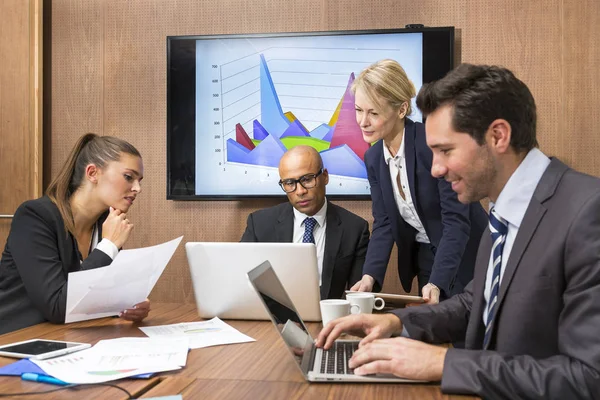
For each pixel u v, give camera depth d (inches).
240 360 57.3
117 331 71.0
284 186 102.3
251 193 138.3
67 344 61.3
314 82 135.6
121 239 82.2
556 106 130.2
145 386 48.8
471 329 58.0
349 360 54.6
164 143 142.6
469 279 99.0
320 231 104.5
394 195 102.4
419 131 97.9
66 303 70.8
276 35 136.4
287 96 136.6
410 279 108.3
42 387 48.5
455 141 52.1
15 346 60.5
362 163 133.8
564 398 44.0
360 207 135.3
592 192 48.3
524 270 50.2
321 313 74.8
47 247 78.9
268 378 51.1
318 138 135.6
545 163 52.7
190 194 139.9
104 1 144.2
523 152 52.6
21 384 49.3
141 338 65.6
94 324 75.9
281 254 75.2
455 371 46.6
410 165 97.5
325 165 135.2
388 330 59.1
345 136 134.4
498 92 51.0
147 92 143.1
